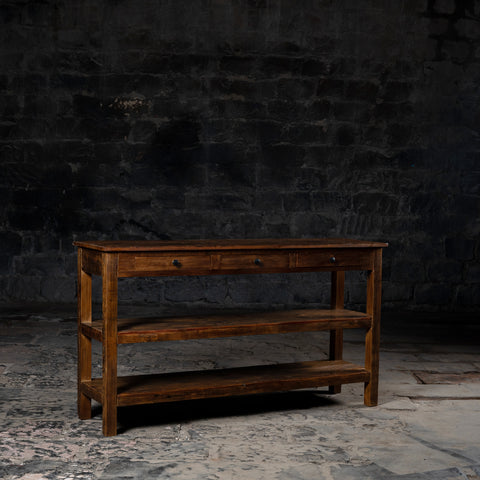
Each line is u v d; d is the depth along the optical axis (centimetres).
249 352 512
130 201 695
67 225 689
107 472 275
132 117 689
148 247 320
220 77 694
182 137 694
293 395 399
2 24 675
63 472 275
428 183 725
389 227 721
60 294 692
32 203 686
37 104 682
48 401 374
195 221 700
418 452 305
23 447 303
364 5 708
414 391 407
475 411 369
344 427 339
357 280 715
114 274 315
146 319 356
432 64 720
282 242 368
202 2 688
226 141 698
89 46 682
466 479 275
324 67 706
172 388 333
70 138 686
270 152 704
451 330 620
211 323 346
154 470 278
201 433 327
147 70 687
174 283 696
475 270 731
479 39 723
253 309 702
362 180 717
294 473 278
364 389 381
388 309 723
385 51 713
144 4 682
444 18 719
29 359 467
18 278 689
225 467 284
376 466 288
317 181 711
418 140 721
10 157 683
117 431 328
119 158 691
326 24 704
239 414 360
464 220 730
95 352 496
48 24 678
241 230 705
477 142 728
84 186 689
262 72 699
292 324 354
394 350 524
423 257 726
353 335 589
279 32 698
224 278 699
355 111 713
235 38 693
